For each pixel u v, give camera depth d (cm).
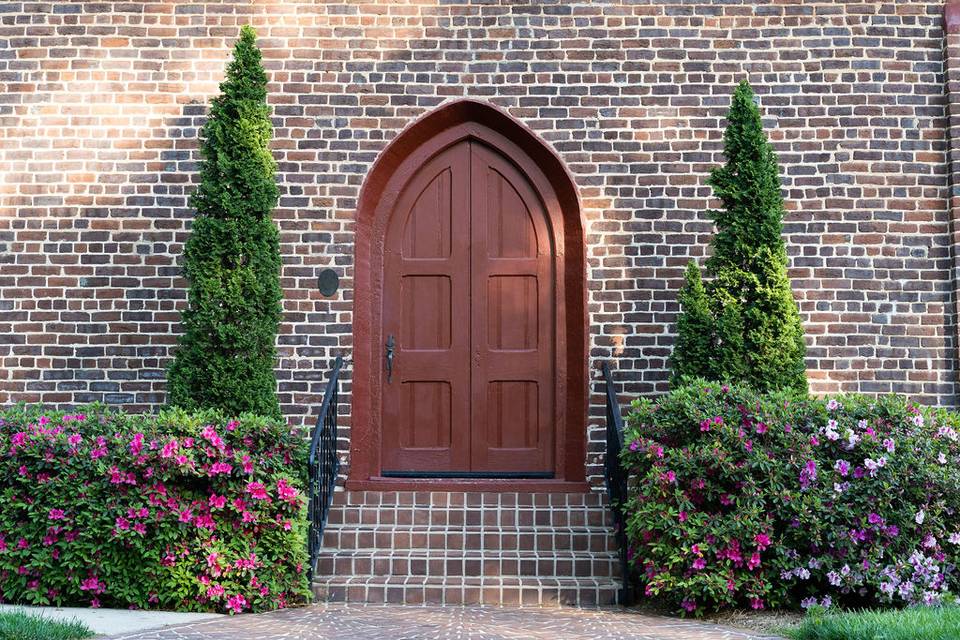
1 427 547
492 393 698
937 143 689
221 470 532
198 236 621
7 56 696
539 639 468
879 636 423
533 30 698
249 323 614
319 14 698
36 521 537
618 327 680
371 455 686
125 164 691
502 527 632
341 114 696
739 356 612
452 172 711
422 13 698
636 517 539
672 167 691
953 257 677
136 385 675
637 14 697
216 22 698
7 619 449
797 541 538
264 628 486
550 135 694
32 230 685
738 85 656
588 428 671
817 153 689
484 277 703
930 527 540
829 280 680
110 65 696
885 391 671
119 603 542
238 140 626
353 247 686
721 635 479
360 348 685
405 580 582
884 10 696
